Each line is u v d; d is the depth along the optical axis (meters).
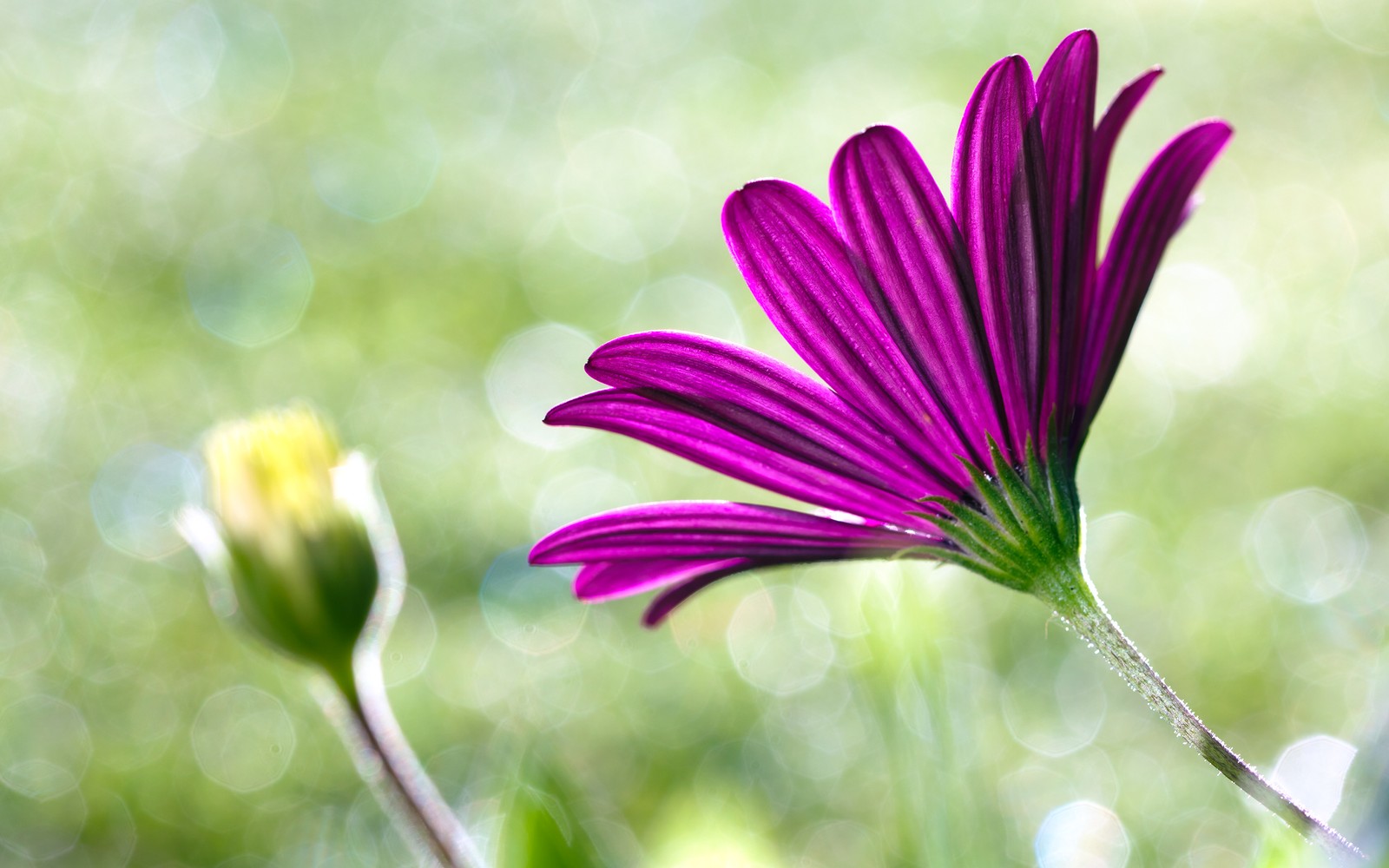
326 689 0.30
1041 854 0.36
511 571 0.71
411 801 0.30
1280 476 0.72
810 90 1.18
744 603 0.67
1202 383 0.81
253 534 0.30
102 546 0.73
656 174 1.07
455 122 1.16
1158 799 0.51
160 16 1.27
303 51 1.24
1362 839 0.26
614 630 0.67
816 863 0.50
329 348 0.88
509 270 0.96
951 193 0.28
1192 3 1.25
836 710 0.59
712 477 0.76
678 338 0.29
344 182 1.06
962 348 0.29
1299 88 1.10
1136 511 0.71
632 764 0.58
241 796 0.59
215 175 1.06
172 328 0.89
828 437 0.29
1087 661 0.59
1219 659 0.60
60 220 1.00
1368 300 0.85
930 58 1.21
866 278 0.28
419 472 0.78
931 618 0.31
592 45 1.29
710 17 1.33
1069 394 0.29
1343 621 0.60
